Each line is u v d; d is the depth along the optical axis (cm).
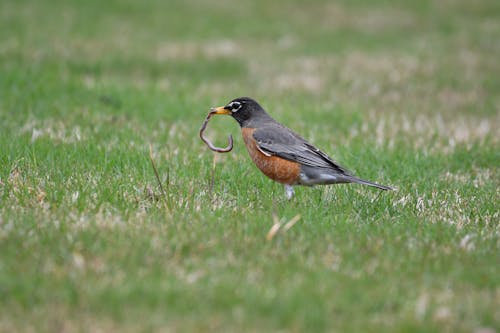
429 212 1109
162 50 2594
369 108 1972
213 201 1106
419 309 734
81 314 708
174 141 1494
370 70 2458
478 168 1419
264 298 746
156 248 871
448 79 2358
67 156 1268
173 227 947
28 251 837
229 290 761
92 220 953
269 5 3672
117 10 3306
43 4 3309
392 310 746
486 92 2217
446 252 912
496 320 720
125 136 1473
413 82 2311
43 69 2117
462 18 3478
